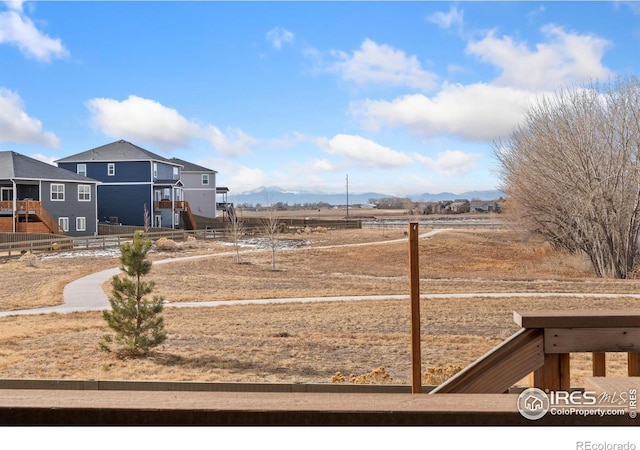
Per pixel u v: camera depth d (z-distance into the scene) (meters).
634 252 29.84
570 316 2.10
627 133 29.89
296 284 25.92
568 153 31.19
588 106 31.23
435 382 9.45
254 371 11.24
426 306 19.11
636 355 2.14
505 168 38.34
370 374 9.52
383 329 15.47
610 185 30.19
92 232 45.31
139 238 13.03
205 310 18.58
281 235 52.41
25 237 37.16
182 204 54.00
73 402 1.54
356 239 48.94
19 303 19.67
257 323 16.36
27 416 1.51
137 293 12.92
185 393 1.66
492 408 1.53
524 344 2.12
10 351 12.86
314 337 14.46
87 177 47.59
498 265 34.84
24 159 42.78
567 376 2.12
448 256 39.03
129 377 10.75
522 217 36.03
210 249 40.94
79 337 14.38
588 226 31.31
